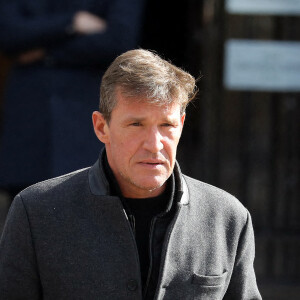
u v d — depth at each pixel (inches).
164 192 334.3
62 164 541.3
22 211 334.0
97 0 566.9
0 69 943.0
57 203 334.6
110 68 315.0
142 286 330.6
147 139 306.8
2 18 561.9
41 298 343.9
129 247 326.3
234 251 348.2
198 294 333.1
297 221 737.6
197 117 748.0
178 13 729.6
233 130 806.5
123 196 332.5
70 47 552.7
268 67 673.0
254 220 741.9
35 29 550.6
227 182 813.2
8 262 333.4
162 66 308.2
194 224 340.5
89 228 330.0
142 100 301.4
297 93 710.5
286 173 731.4
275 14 678.5
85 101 555.5
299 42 670.5
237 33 722.8
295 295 673.6
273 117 719.7
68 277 327.6
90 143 553.6
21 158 552.7
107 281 325.7
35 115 550.6
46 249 329.4
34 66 557.6
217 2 704.4
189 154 756.0
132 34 557.9
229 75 676.1
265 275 708.7
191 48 735.7
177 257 332.5
